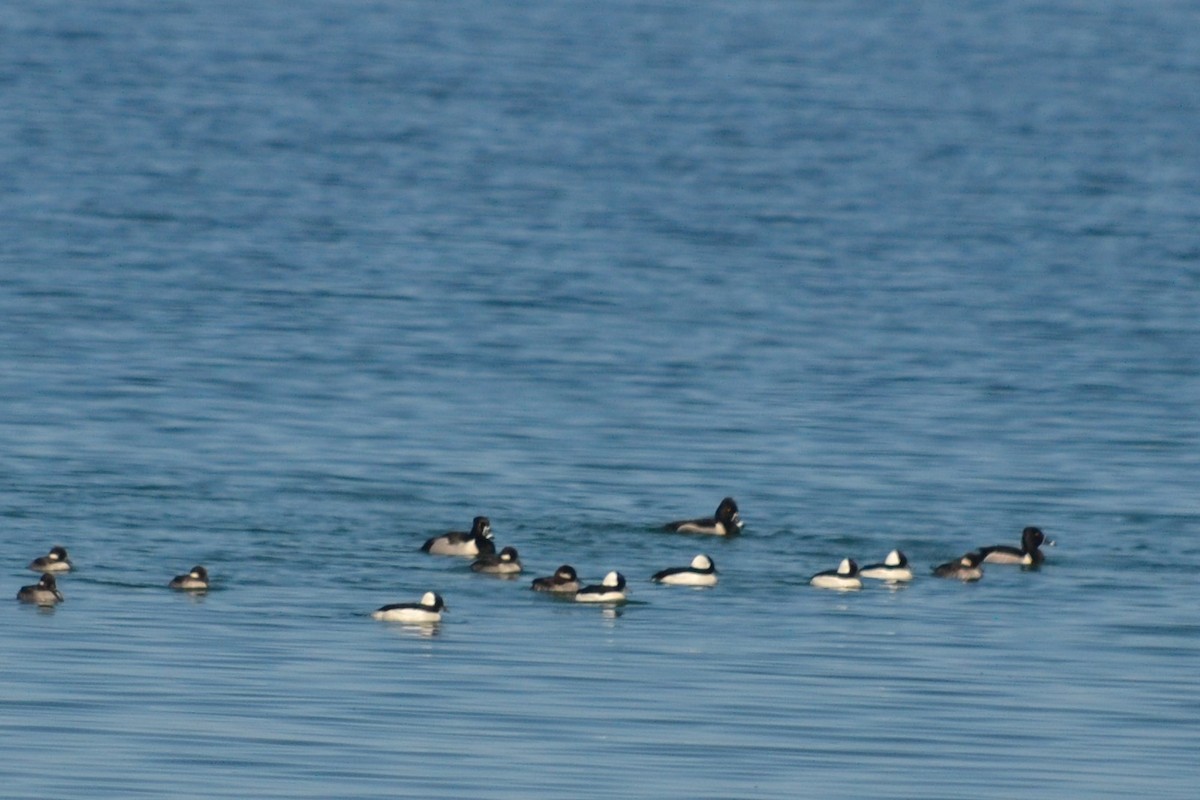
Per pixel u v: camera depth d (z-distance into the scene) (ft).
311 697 140.36
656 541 181.98
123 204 385.09
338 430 218.79
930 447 219.61
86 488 191.21
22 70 579.89
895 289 319.88
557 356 262.47
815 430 225.76
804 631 158.71
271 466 202.18
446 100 564.71
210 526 180.34
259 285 308.19
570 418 228.22
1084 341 281.54
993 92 614.75
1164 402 244.22
